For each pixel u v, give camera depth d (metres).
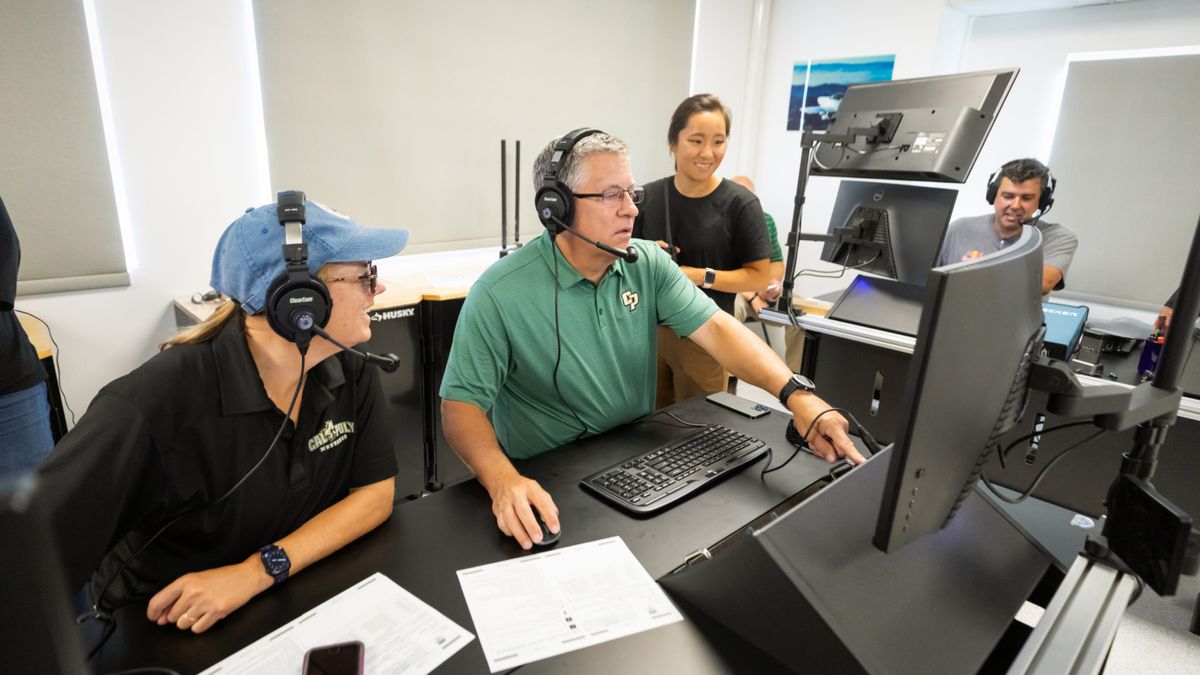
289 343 0.88
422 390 2.52
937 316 0.50
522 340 1.27
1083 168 3.10
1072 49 3.12
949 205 1.69
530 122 3.23
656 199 2.29
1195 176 2.81
